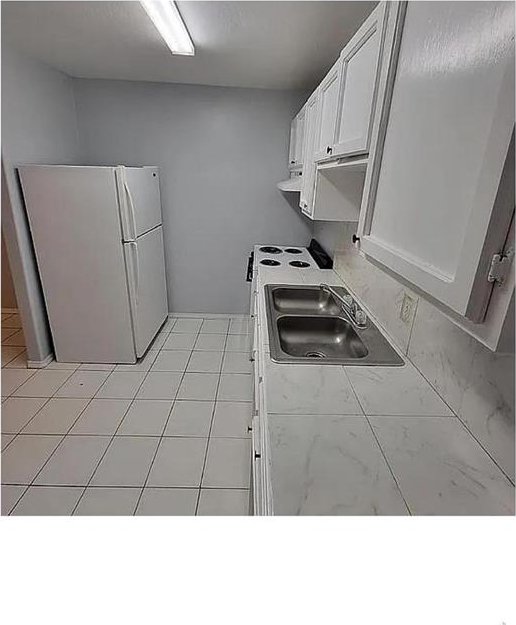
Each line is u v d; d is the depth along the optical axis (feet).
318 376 4.10
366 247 3.28
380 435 3.24
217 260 12.69
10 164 8.13
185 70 9.25
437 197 2.18
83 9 5.93
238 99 10.87
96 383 9.15
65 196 8.50
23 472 6.40
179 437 7.37
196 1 5.37
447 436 3.26
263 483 3.04
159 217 11.26
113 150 11.19
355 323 5.57
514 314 1.72
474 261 1.79
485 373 3.10
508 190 1.63
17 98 8.20
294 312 7.47
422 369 4.19
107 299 9.46
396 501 2.61
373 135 3.17
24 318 9.27
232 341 11.69
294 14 5.74
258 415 4.07
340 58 4.68
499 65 1.65
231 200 11.97
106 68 9.36
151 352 10.83
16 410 8.04
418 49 2.43
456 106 1.99
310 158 6.71
